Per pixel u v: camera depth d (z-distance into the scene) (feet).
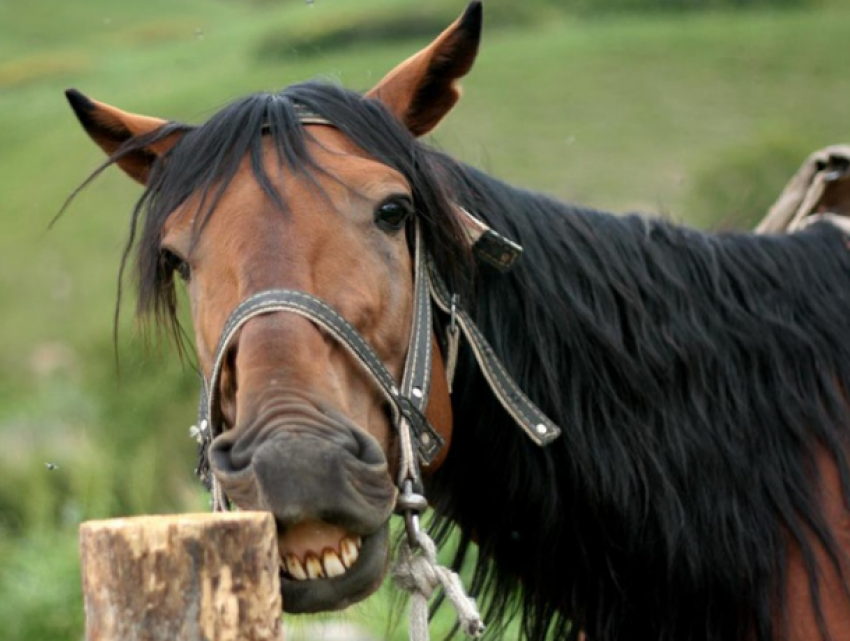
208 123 14.11
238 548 9.91
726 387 15.94
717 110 110.83
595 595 15.90
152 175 14.52
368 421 12.91
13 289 94.73
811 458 15.85
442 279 14.64
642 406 15.65
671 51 128.06
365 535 12.00
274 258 12.71
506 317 15.49
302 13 176.86
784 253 16.93
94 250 100.17
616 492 15.46
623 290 15.92
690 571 15.44
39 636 33.17
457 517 16.35
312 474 11.36
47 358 80.38
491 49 135.85
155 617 9.75
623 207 85.20
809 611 15.37
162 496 44.21
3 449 47.42
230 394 12.70
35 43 203.51
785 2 155.33
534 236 15.89
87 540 9.93
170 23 220.64
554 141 103.35
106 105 15.88
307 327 12.39
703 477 15.58
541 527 15.78
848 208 19.03
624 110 111.34
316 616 24.61
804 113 109.81
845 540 15.60
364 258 13.14
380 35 144.56
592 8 159.94
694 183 75.15
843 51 126.52
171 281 14.24
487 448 15.75
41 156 124.57
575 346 15.60
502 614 16.85
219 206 13.28
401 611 18.33
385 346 13.28
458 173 15.76
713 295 16.34
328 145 13.76
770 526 15.53
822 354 16.29
